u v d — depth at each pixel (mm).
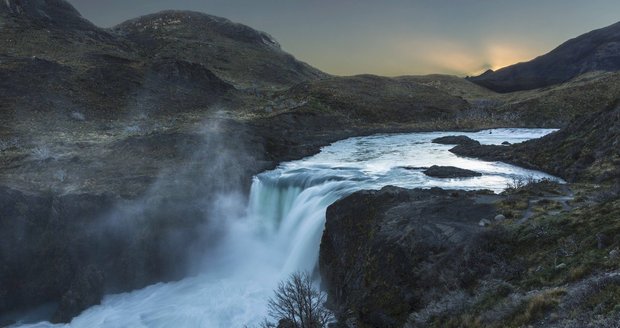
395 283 18750
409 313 17078
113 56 99312
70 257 30203
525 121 94500
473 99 146125
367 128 85250
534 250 16156
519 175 36906
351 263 22844
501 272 15609
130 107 77312
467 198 23703
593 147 35312
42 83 73875
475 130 85688
